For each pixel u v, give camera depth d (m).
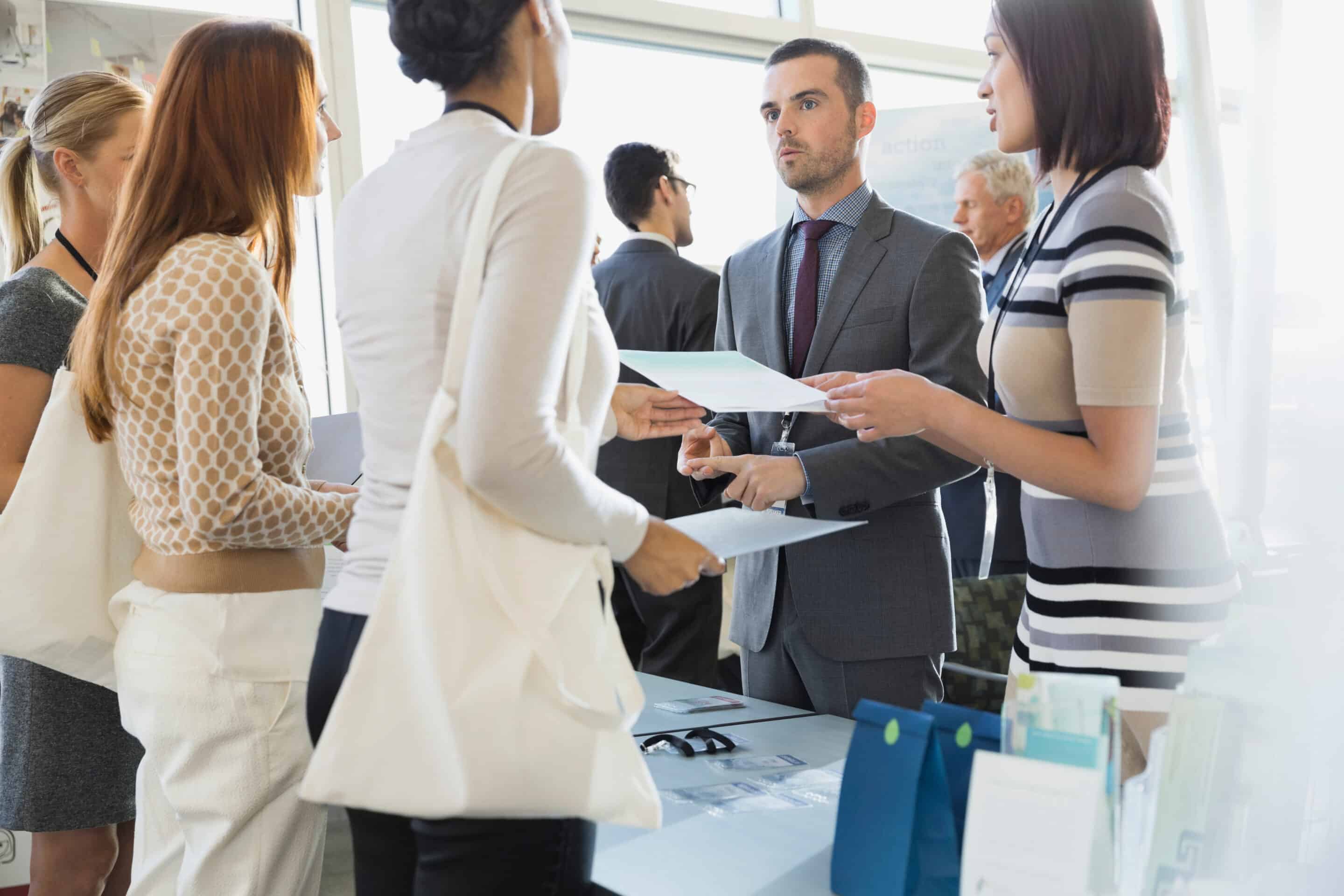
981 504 2.94
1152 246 1.08
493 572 0.85
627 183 3.15
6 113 2.53
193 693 1.31
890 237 1.83
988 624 2.14
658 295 3.08
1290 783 0.84
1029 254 1.24
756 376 1.44
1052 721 0.86
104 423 1.40
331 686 0.96
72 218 1.69
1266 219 0.88
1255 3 0.88
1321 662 0.83
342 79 3.03
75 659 1.48
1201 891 0.84
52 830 1.65
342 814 2.87
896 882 0.92
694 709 1.73
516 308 0.82
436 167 0.93
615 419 1.39
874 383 1.25
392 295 0.93
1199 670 0.87
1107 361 1.08
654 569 0.95
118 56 2.67
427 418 0.89
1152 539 1.14
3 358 1.58
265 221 1.36
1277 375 0.88
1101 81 1.13
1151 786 0.89
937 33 4.15
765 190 3.83
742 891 0.99
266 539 1.32
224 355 1.24
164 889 1.42
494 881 0.87
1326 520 0.84
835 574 1.81
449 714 0.81
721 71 3.71
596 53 3.49
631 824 0.88
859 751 0.98
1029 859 0.80
